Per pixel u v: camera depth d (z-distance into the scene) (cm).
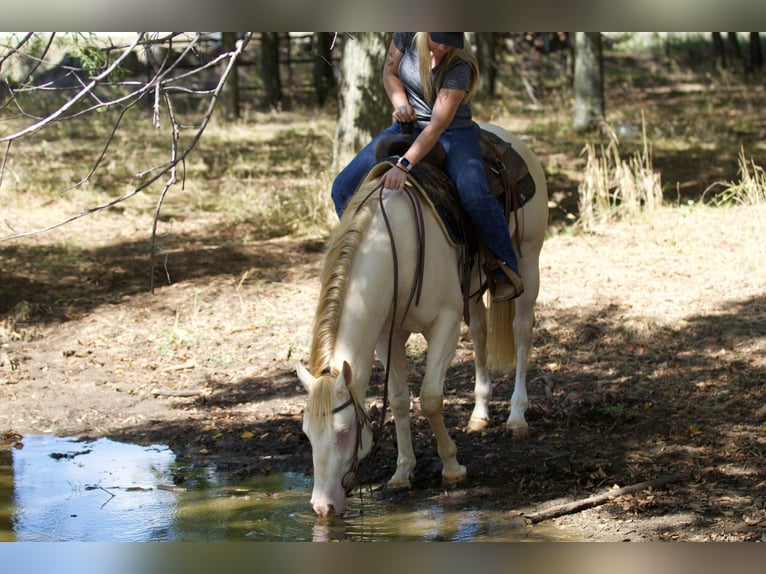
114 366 712
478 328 559
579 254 919
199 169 1459
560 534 426
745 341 676
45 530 446
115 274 920
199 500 485
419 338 747
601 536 421
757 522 429
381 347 474
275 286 883
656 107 2131
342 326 409
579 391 626
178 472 531
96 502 484
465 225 479
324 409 377
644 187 1070
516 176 523
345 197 490
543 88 2580
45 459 553
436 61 450
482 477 504
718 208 1050
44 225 1098
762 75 2655
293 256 982
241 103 2367
